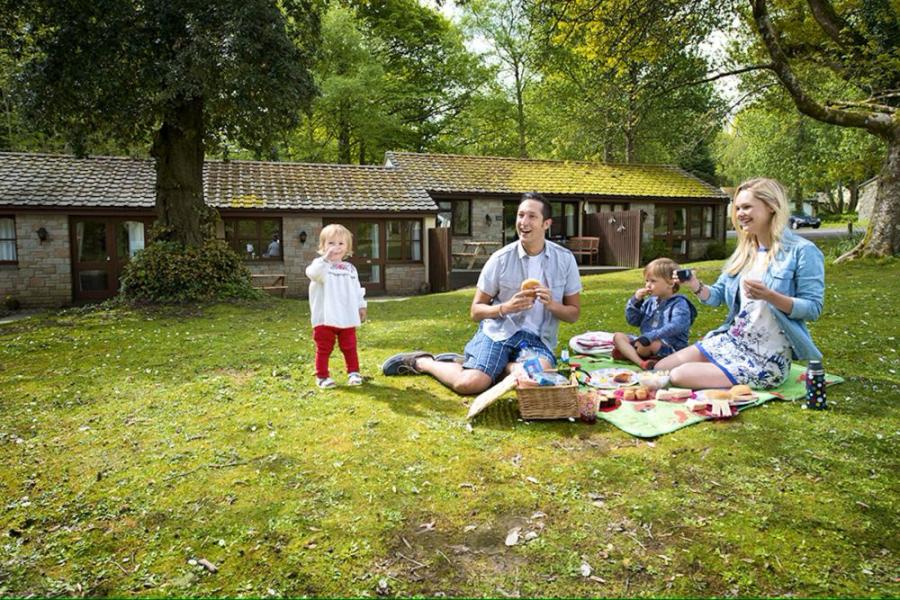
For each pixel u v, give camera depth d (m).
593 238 19.61
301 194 16.91
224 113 11.47
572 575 1.97
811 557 2.04
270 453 3.09
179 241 11.44
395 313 9.08
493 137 33.66
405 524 2.32
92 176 15.84
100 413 3.93
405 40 30.28
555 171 21.94
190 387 4.55
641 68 13.41
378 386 4.41
